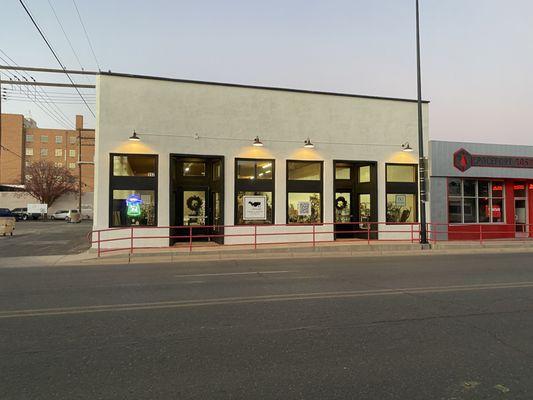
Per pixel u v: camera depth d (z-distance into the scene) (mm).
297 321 6320
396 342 5352
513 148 22297
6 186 67688
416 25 18172
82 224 44594
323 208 19469
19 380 4176
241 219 18500
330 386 4047
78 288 9094
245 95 18688
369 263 13555
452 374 4340
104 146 17016
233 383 4113
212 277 10602
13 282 9953
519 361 4715
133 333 5727
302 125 19344
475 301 7695
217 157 18328
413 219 20844
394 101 20703
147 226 17266
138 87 17484
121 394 3871
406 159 20734
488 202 22344
